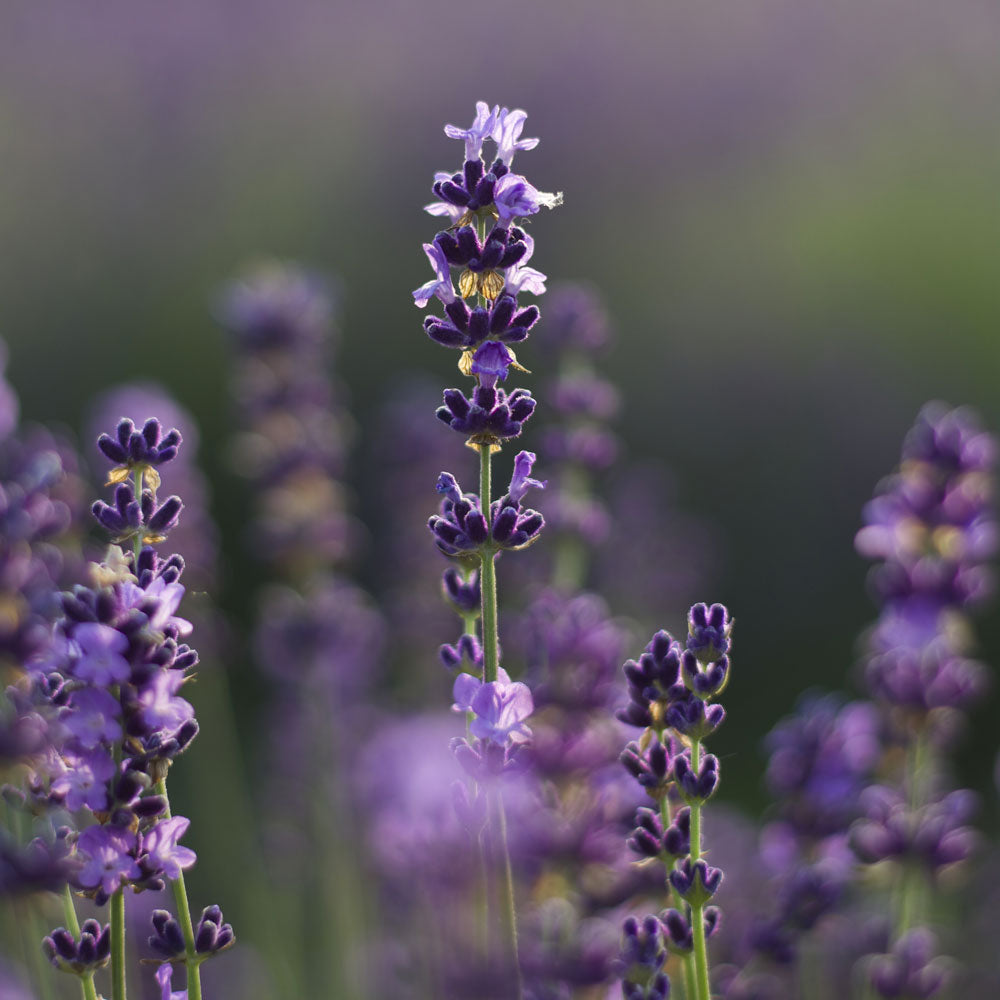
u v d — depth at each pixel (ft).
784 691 44.06
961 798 18.15
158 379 56.34
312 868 29.14
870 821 18.03
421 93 72.33
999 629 41.75
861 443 52.49
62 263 63.98
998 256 57.72
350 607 30.27
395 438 33.50
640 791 15.58
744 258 61.82
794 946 15.88
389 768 19.36
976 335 54.90
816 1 74.08
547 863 15.06
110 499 31.32
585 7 72.43
